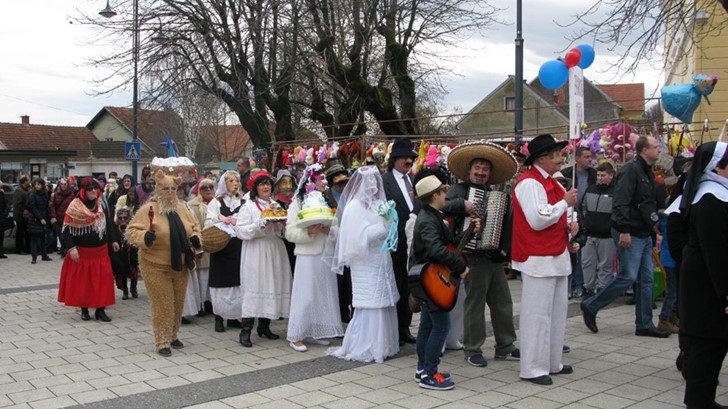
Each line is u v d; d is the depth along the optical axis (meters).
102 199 9.20
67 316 8.67
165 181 6.57
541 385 5.39
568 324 7.67
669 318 7.16
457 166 6.20
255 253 6.95
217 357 6.50
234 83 16.17
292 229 6.72
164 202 6.59
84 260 8.25
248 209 6.95
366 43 16.59
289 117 17.08
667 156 9.16
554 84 6.36
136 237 6.45
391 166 6.96
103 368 6.10
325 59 15.88
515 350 6.29
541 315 5.43
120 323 8.23
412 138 12.30
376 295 6.21
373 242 6.20
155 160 9.40
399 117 17.80
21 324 8.16
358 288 6.26
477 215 5.86
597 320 7.88
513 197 5.57
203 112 20.06
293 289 6.83
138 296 10.23
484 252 5.98
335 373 5.88
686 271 4.50
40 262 15.13
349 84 16.33
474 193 5.99
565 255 5.48
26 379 5.75
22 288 11.09
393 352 6.45
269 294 6.94
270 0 15.32
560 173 8.65
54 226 15.26
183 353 6.66
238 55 15.92
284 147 15.00
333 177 7.38
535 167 5.58
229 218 7.46
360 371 5.94
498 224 5.91
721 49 13.97
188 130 32.56
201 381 5.64
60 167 41.34
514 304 8.93
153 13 15.79
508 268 11.20
